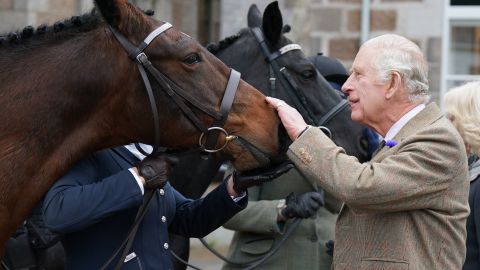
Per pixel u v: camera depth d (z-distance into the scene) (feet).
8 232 11.44
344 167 11.23
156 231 12.07
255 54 16.66
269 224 15.72
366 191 10.96
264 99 12.08
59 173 11.41
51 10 27.12
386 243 11.19
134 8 11.62
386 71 11.45
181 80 11.55
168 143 11.69
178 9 30.50
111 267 11.78
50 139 11.32
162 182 11.44
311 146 11.48
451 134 11.19
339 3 28.14
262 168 12.10
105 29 11.55
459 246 11.30
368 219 11.36
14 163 11.25
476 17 28.53
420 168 11.00
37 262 14.88
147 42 11.46
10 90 11.41
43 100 11.33
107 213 11.21
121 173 11.37
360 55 11.76
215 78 11.76
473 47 28.94
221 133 11.73
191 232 12.89
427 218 11.17
